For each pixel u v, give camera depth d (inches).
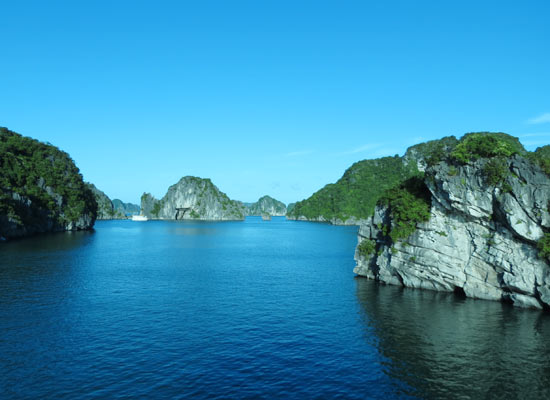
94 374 944.3
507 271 1563.7
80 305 1565.0
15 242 3892.7
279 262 2923.2
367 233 2290.8
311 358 1059.3
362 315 1460.4
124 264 2684.5
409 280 1915.6
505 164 1534.2
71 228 6038.4
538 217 1434.5
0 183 4215.1
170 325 1330.0
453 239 1732.3
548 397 859.4
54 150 6663.4
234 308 1558.8
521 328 1299.2
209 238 5315.0
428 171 1770.4
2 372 949.8
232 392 864.9
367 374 964.6
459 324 1344.7
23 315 1414.9
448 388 896.9
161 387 882.1
